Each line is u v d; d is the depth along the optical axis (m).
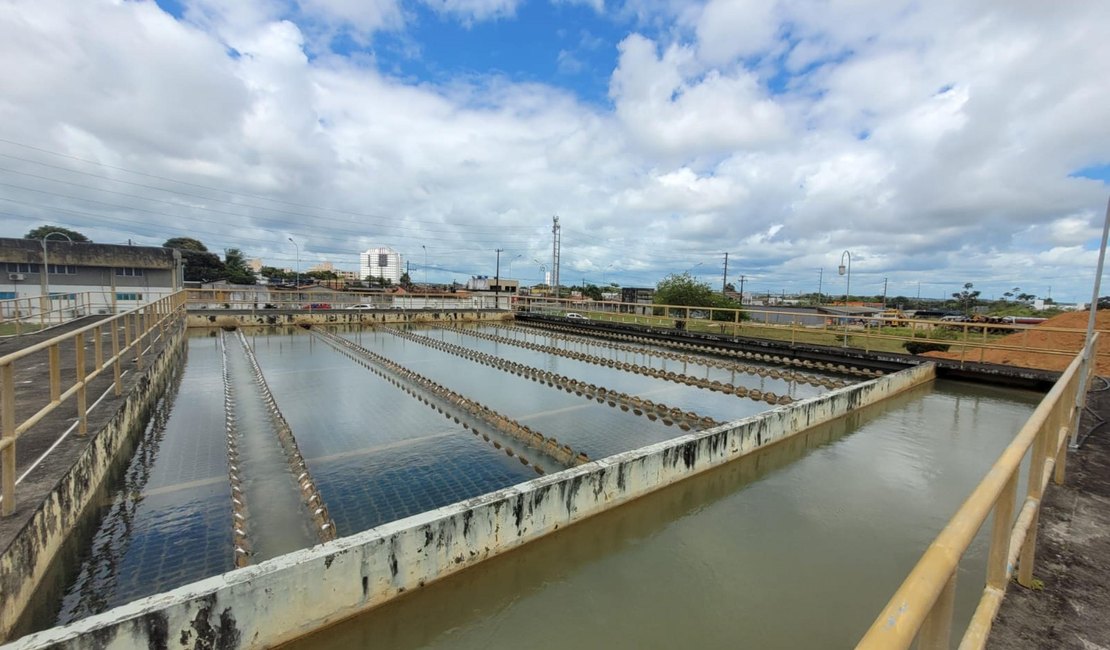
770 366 13.88
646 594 3.42
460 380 10.66
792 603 3.34
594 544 4.04
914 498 4.88
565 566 3.74
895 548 3.99
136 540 4.00
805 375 11.99
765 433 5.88
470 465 5.68
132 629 2.28
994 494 1.43
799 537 4.15
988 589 1.88
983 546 3.97
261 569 2.63
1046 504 3.15
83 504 4.08
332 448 6.20
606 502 4.23
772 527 4.30
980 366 10.62
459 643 2.98
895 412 8.18
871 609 3.29
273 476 5.36
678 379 11.16
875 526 4.33
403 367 11.98
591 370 12.46
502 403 8.69
